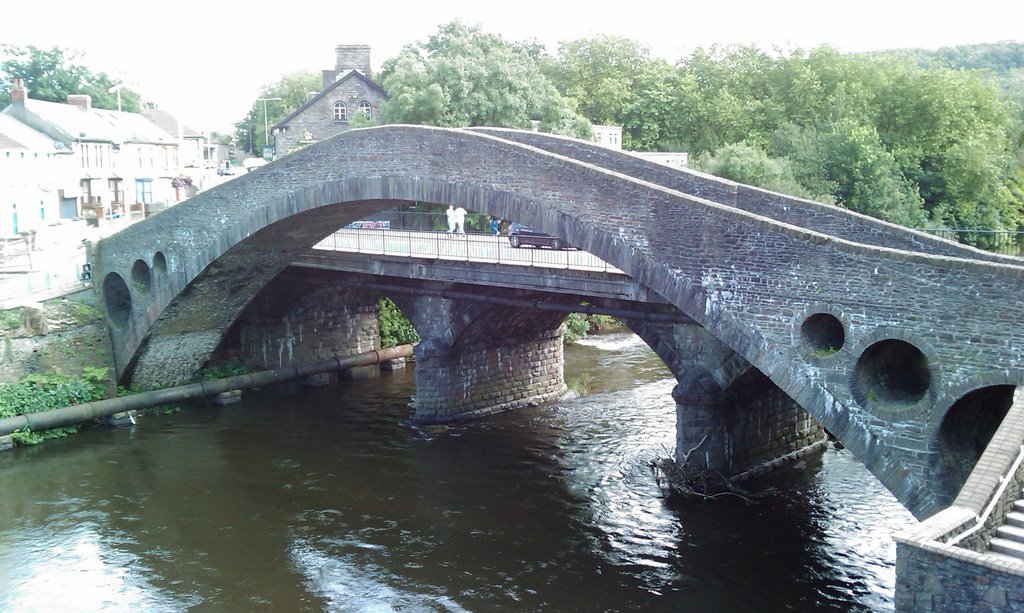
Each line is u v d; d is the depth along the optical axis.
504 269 27.88
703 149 63.84
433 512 24.78
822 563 21.33
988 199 56.06
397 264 31.50
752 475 26.86
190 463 29.06
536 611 19.38
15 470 28.52
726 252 18.81
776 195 22.86
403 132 25.27
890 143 57.84
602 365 41.09
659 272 19.94
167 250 33.16
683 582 20.55
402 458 29.28
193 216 32.16
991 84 66.44
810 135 53.69
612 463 28.30
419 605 19.72
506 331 34.16
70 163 55.44
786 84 66.75
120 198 60.97
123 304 36.56
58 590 20.69
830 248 17.19
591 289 25.62
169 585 20.86
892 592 19.88
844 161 50.66
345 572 21.38
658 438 30.53
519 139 27.77
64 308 34.44
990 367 15.30
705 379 25.64
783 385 18.05
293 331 39.41
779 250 17.95
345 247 34.78
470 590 20.36
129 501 25.86
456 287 31.88
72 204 55.81
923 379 18.02
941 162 56.69
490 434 31.66
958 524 12.08
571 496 25.75
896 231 21.00
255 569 21.61
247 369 38.75
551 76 74.12
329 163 27.55
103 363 35.31
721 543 22.50
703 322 19.28
